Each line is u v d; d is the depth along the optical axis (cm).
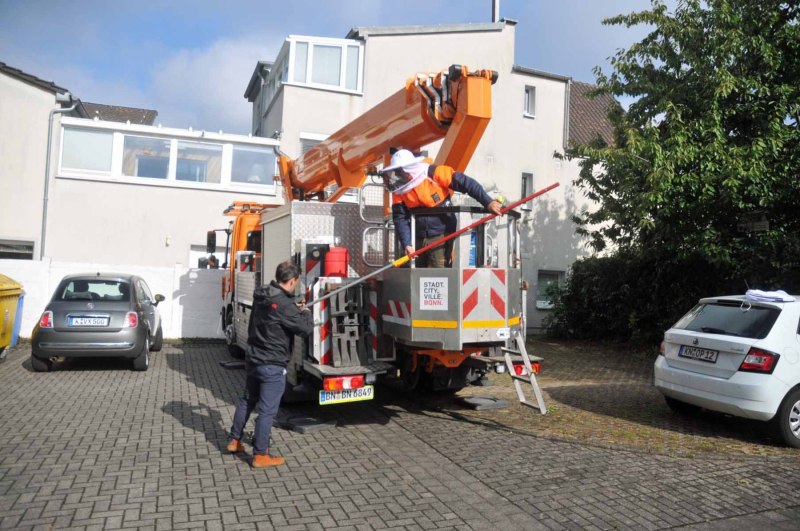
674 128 1080
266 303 533
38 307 1348
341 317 659
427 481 502
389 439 632
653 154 1066
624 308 1476
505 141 1891
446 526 414
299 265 714
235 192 1745
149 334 1079
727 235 1106
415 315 626
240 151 1761
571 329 1659
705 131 1035
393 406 790
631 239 1371
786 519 434
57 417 693
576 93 2248
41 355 952
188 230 1706
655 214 1130
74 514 422
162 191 1689
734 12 1070
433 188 616
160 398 807
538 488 489
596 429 679
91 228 1628
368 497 465
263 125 2122
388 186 642
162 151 1700
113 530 398
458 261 612
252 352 539
